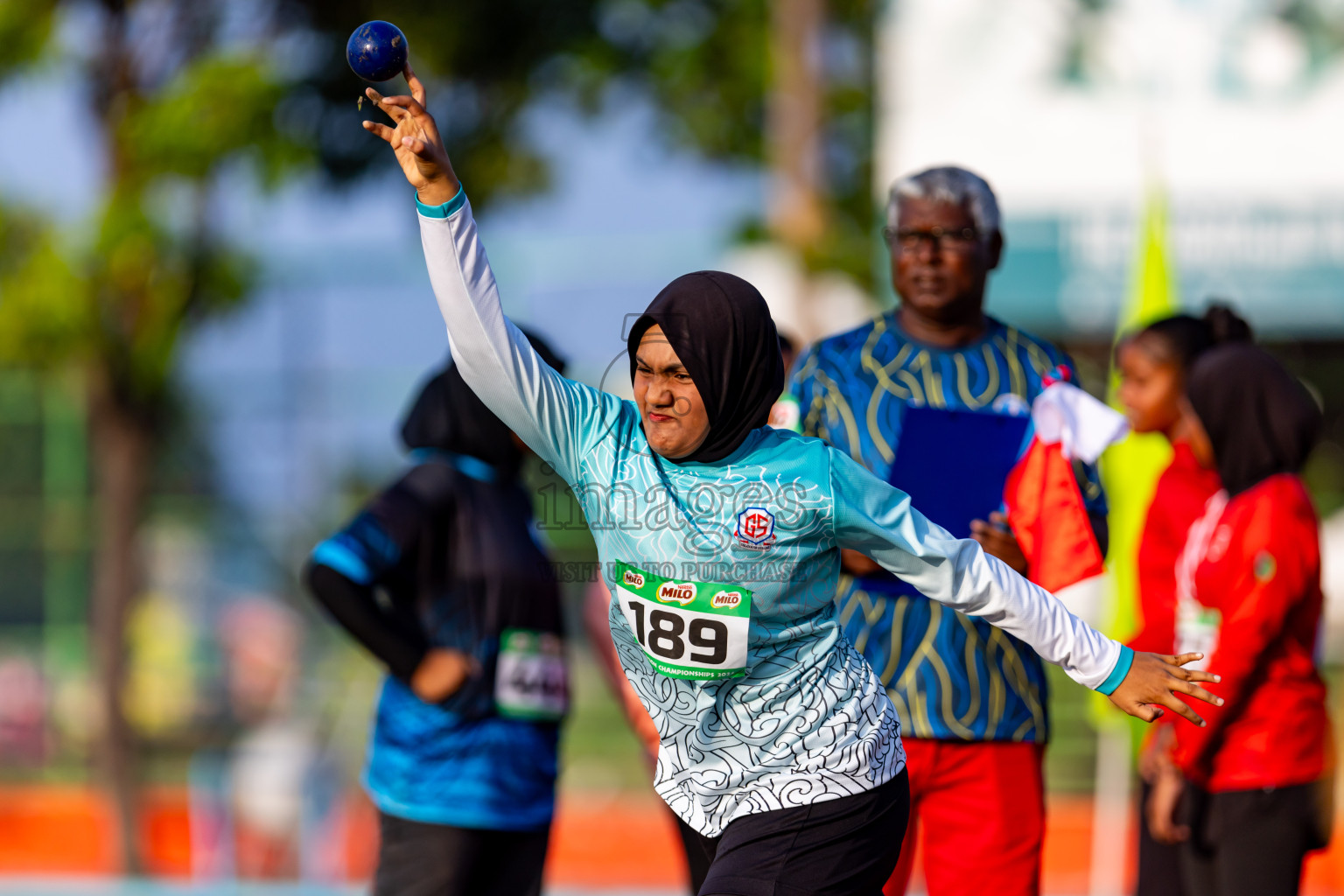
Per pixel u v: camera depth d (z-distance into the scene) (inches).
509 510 528.7
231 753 1488.7
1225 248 1225.4
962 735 466.9
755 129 1433.3
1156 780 574.2
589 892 1008.2
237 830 1325.0
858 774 364.5
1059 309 1232.2
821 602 362.0
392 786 507.8
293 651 1569.9
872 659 472.1
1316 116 1214.3
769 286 1592.0
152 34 1192.2
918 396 485.7
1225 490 530.0
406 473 521.7
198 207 1171.9
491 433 521.0
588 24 1245.1
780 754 362.0
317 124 1144.2
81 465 1681.8
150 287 1154.7
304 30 1169.4
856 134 1620.3
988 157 1243.8
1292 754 504.1
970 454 472.4
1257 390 514.3
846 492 353.1
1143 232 878.4
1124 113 1230.3
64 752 1648.6
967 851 474.6
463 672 499.2
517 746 511.5
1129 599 814.5
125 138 1132.5
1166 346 597.9
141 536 1578.5
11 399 1674.5
